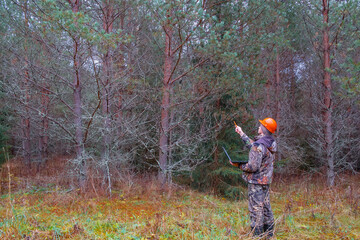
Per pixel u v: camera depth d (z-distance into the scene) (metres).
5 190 6.84
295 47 12.70
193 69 6.60
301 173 11.16
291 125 11.59
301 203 6.23
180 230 3.91
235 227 4.25
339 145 9.37
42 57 6.27
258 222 3.55
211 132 7.46
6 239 3.21
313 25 8.92
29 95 7.13
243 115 7.17
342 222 4.61
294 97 13.56
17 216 4.14
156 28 6.82
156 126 7.71
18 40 6.84
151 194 6.70
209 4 6.54
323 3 8.56
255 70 6.53
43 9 5.31
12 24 7.02
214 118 7.50
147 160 9.44
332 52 9.09
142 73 7.40
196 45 6.13
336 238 3.90
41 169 10.30
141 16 7.44
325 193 7.34
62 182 7.53
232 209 5.85
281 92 12.52
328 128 8.96
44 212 4.83
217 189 7.42
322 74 9.74
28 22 6.11
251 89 6.85
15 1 6.57
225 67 6.34
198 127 7.99
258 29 6.61
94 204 5.34
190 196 6.77
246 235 3.63
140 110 8.49
